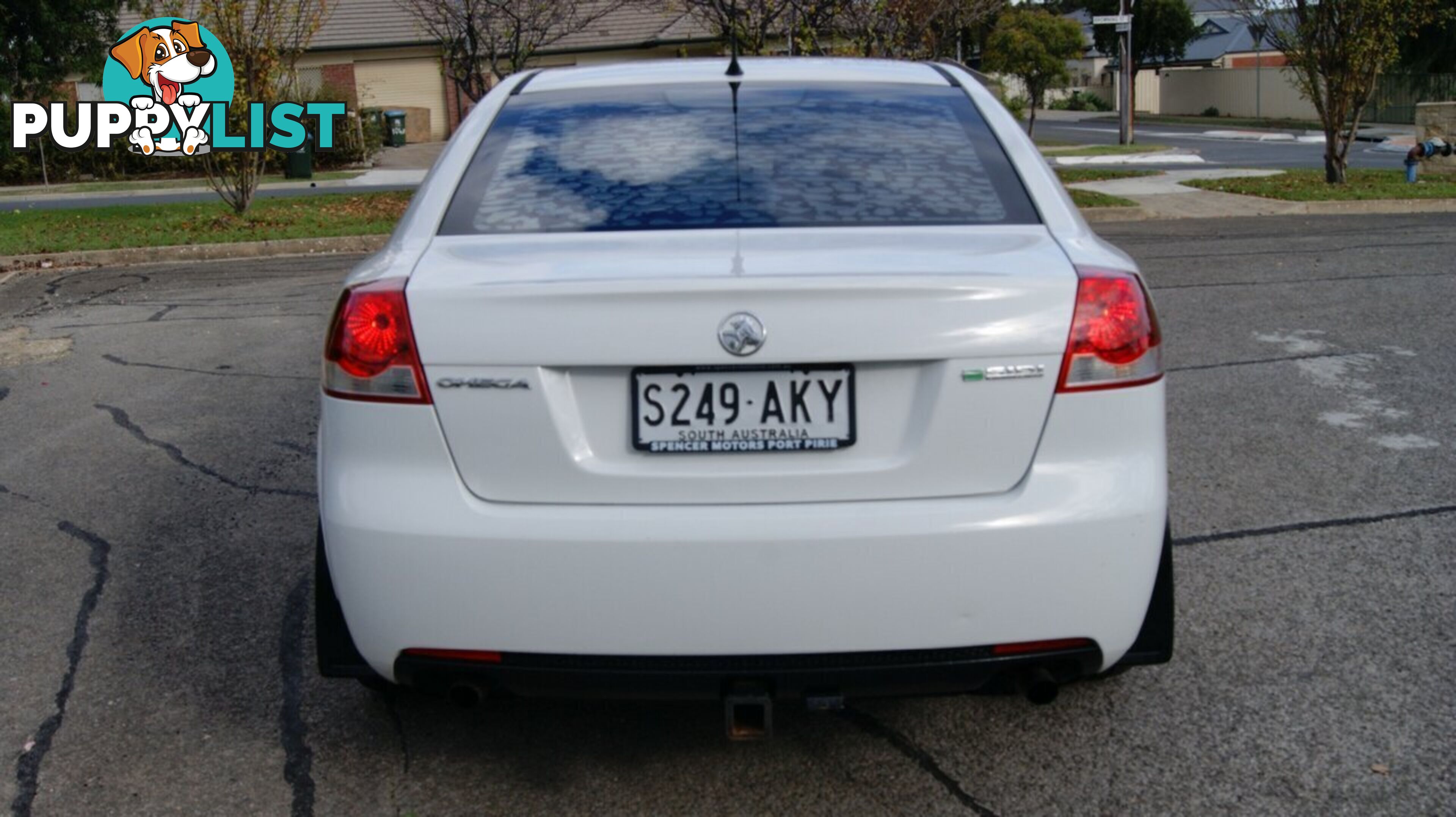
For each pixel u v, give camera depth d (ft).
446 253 9.51
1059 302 8.70
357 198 65.05
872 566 8.50
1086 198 56.80
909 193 10.09
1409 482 16.88
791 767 10.49
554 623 8.63
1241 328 26.50
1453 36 138.31
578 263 8.96
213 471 18.49
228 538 15.79
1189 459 18.16
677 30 110.32
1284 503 16.24
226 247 46.98
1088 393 8.70
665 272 8.64
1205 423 19.92
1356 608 13.12
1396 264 34.24
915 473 8.63
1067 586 8.66
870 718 11.28
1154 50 194.90
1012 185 10.27
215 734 11.10
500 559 8.58
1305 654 12.17
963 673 8.79
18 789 10.27
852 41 51.06
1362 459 17.90
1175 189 61.77
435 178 10.62
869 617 8.57
